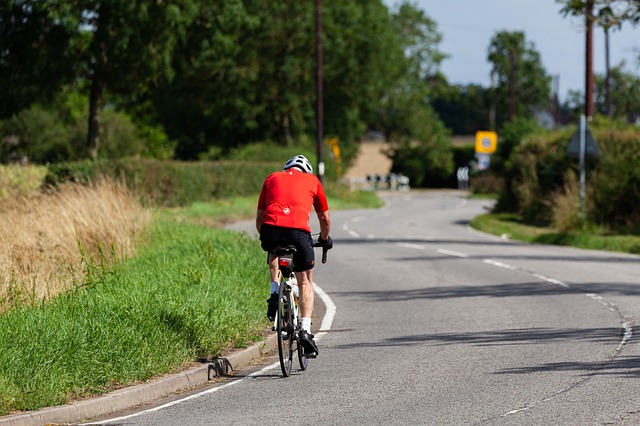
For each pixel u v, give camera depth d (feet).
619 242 179.52
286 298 70.59
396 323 94.48
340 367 72.95
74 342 66.18
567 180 241.55
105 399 59.67
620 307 99.86
